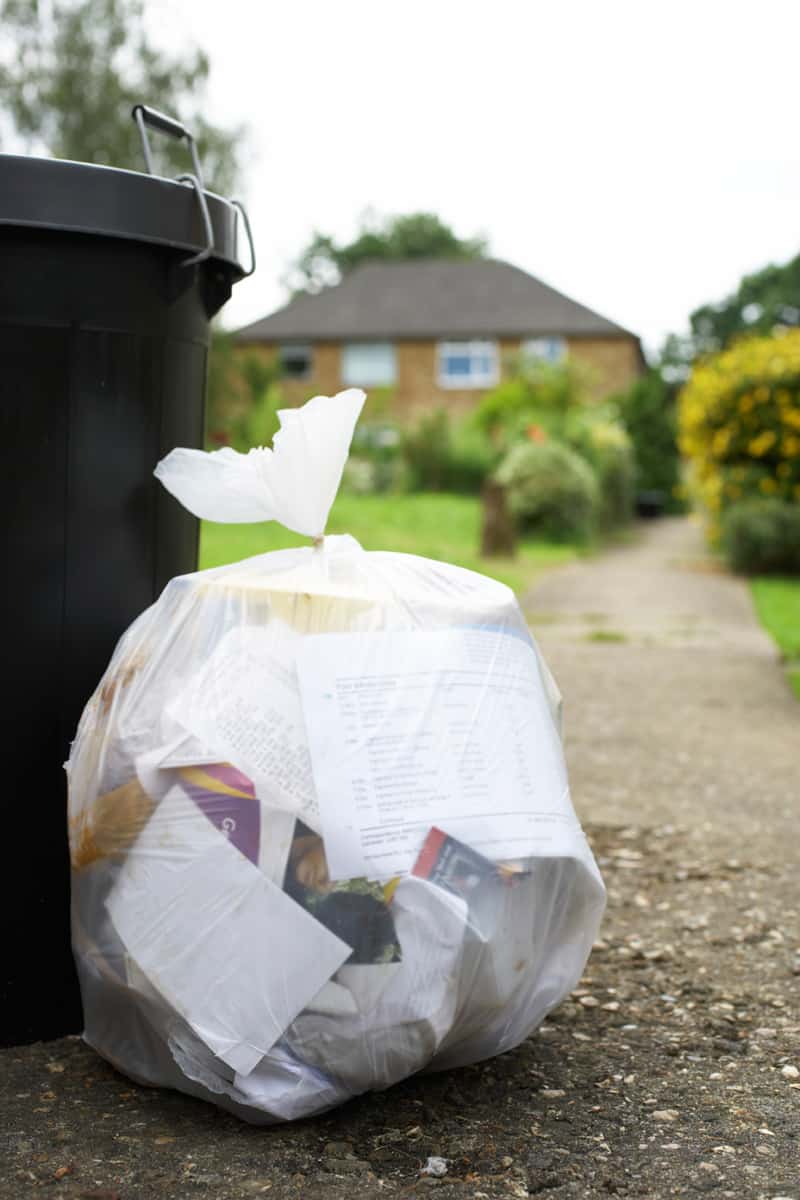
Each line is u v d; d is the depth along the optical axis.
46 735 2.28
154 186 2.26
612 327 38.12
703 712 6.32
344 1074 1.89
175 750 1.94
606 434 25.55
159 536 2.40
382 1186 1.78
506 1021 2.05
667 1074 2.21
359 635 2.00
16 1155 1.86
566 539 20.30
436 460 25.98
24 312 2.21
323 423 2.15
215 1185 1.77
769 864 3.68
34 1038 2.30
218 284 2.51
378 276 41.72
